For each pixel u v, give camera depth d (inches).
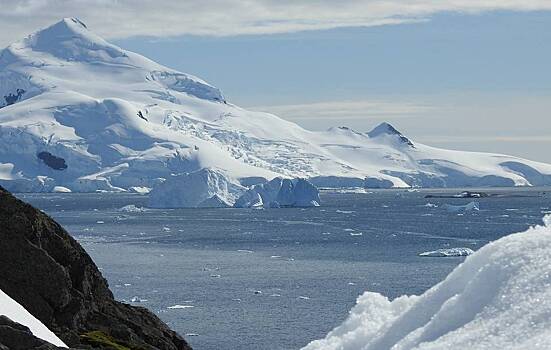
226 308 5073.8
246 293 5733.3
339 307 5093.5
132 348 1658.5
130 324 1861.5
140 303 5305.1
